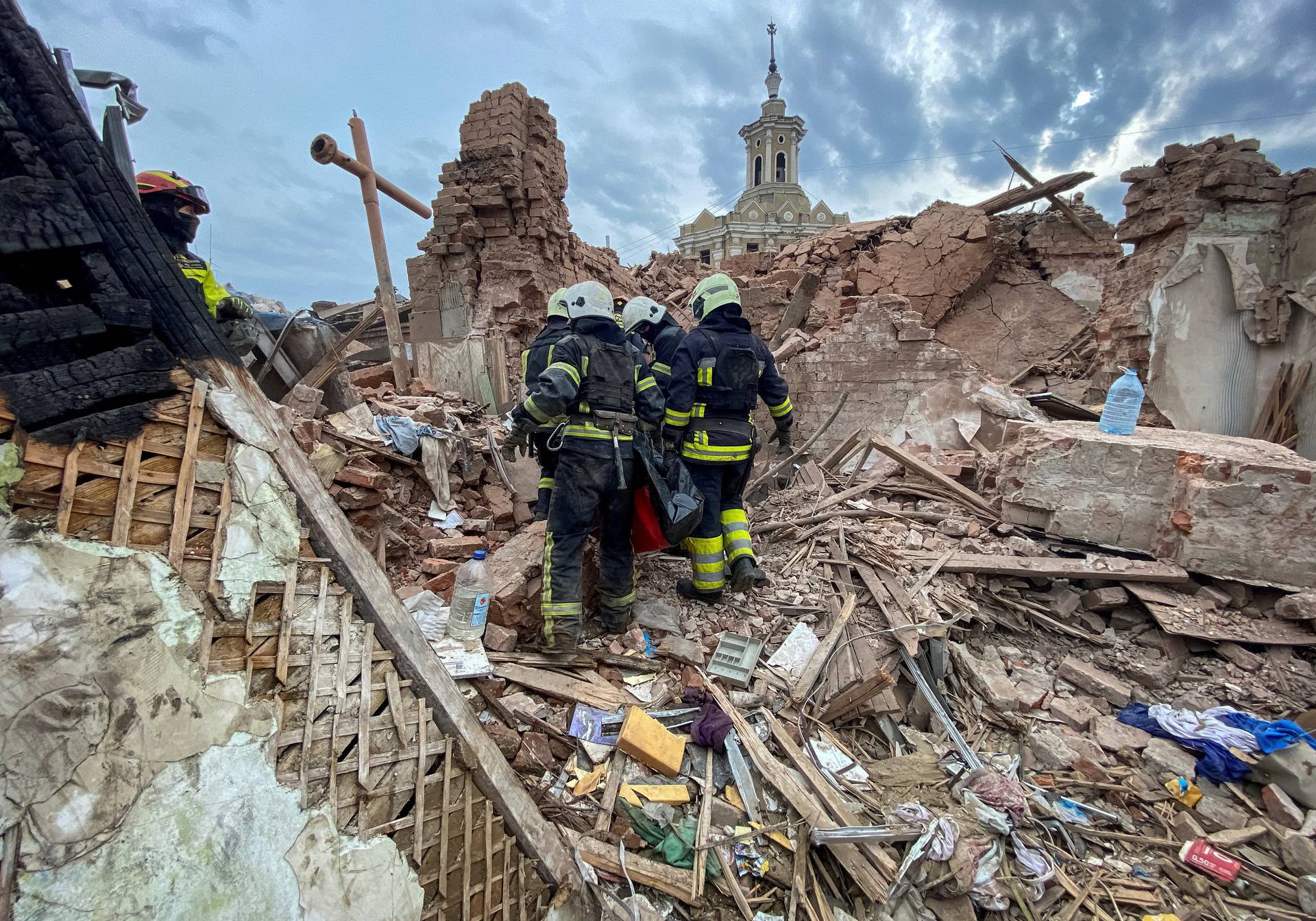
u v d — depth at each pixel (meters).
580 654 3.04
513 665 2.92
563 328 3.27
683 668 3.08
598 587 3.60
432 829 1.72
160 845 1.27
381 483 3.65
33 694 1.19
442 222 8.67
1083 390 9.73
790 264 12.67
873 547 3.96
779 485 5.95
